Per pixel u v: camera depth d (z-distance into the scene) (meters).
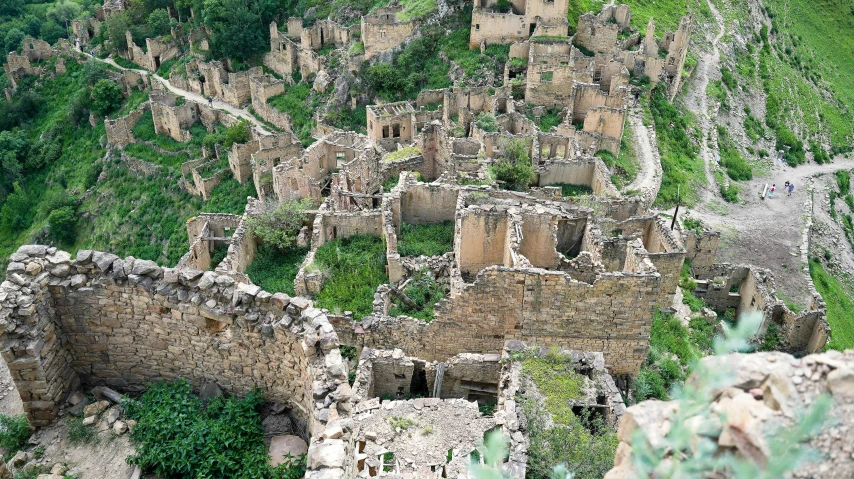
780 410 7.69
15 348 15.30
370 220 44.91
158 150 99.12
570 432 22.42
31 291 15.46
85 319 16.42
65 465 15.38
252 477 14.81
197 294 15.90
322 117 91.00
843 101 122.56
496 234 37.53
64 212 97.06
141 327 16.53
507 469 20.73
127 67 123.44
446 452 21.97
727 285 50.44
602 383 25.48
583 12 93.69
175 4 127.81
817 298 46.91
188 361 16.84
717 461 7.46
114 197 98.31
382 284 37.88
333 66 97.38
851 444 7.48
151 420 15.93
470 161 55.12
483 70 82.50
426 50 89.19
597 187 54.38
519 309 31.14
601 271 35.09
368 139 61.69
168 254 85.69
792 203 73.94
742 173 80.12
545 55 76.81
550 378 25.28
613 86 74.38
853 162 97.94
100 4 152.25
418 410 23.64
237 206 82.00
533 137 60.12
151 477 15.30
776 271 59.91
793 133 99.75
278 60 108.62
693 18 113.06
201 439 15.50
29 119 122.56
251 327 15.77
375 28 90.25
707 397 8.12
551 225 36.59
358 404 24.08
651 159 68.38
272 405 16.73
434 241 43.56
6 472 14.83
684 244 51.44
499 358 27.67
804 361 8.23
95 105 112.50
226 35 108.62
